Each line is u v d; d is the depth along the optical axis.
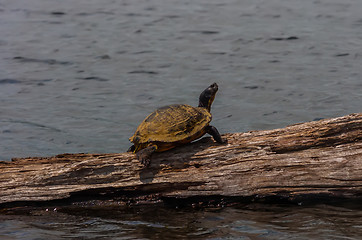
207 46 37.19
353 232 12.35
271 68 31.41
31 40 39.41
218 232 12.62
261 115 23.58
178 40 39.12
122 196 14.72
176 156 14.73
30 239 12.41
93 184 14.53
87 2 55.47
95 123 23.08
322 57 33.25
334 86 27.33
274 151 14.68
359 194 14.38
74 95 27.12
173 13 49.22
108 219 13.74
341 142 14.74
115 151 20.08
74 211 14.38
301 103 24.95
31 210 14.42
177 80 29.55
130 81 29.52
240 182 14.37
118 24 44.91
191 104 25.39
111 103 25.78
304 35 39.25
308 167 14.37
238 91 27.33
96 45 37.94
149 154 14.15
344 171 14.26
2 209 14.34
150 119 14.91
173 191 14.53
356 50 34.44
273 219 13.39
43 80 29.78
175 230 12.84
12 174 14.40
